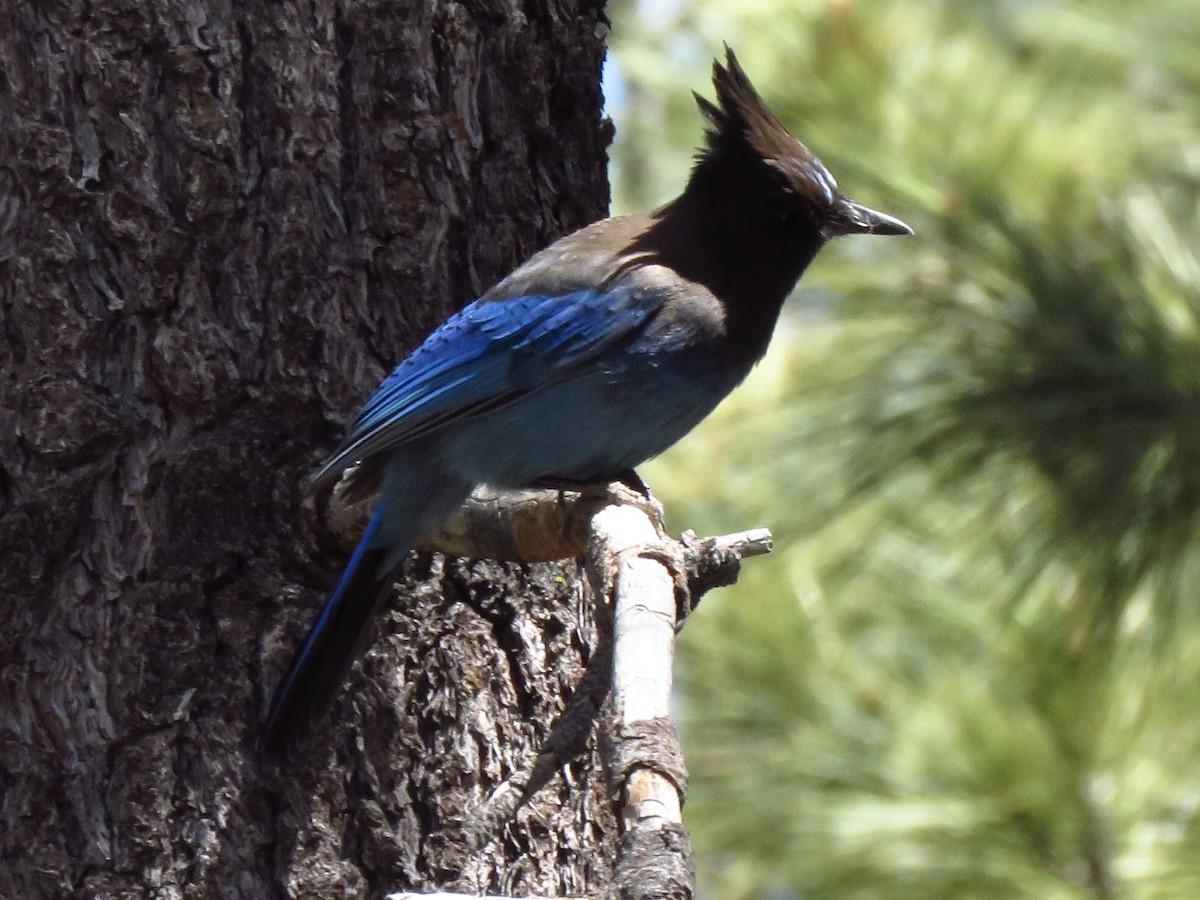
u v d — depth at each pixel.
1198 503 10.65
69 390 7.85
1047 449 10.78
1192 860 11.33
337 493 8.12
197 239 8.07
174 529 7.84
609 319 9.39
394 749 7.91
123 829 7.59
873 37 12.34
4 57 8.08
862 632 12.74
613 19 14.01
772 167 9.97
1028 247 11.05
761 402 12.80
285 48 8.28
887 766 12.02
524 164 8.88
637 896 5.05
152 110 8.12
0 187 8.04
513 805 6.91
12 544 7.76
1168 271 11.16
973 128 12.08
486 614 8.23
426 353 8.37
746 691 12.66
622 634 6.18
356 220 8.36
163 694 7.70
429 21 8.56
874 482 11.17
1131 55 12.62
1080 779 11.55
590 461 9.69
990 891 11.51
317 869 7.70
